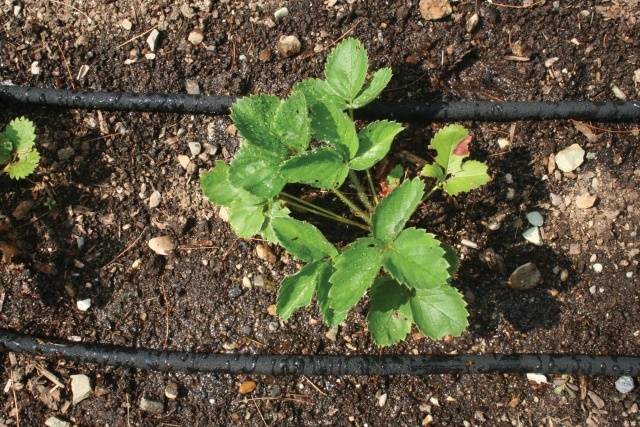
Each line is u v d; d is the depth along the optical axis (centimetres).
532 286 93
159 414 92
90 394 93
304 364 92
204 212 96
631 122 95
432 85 96
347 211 94
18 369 94
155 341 94
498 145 95
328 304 82
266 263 94
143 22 99
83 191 96
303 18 98
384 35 97
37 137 97
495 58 97
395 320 86
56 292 95
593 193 94
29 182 96
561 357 91
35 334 94
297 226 85
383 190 94
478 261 94
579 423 91
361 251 82
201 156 96
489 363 91
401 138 96
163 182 96
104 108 97
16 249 95
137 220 96
